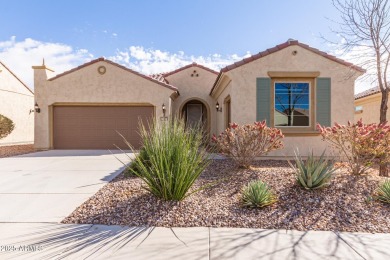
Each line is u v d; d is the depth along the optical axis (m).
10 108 22.56
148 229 4.59
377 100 17.72
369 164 7.16
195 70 20.72
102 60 16.77
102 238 4.24
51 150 16.47
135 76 16.91
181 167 5.52
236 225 4.77
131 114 17.11
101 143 17.05
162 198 5.69
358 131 7.05
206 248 3.94
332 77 12.17
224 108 15.47
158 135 6.03
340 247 3.99
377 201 5.62
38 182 7.93
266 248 3.95
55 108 16.95
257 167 9.77
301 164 6.81
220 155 12.24
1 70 19.97
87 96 16.73
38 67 16.59
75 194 6.59
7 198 6.29
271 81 12.27
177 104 20.56
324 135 7.89
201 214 5.14
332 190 6.15
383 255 3.76
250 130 8.86
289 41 12.22
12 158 13.10
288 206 5.50
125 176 8.59
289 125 12.34
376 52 8.88
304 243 4.11
